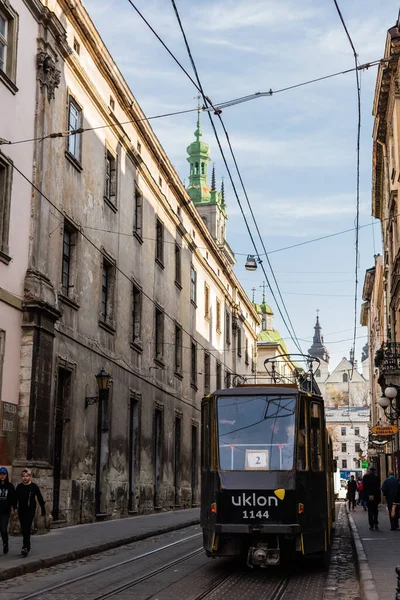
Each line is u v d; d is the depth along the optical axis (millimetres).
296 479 12508
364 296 60656
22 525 13367
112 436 24703
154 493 29984
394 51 26016
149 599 9812
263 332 88188
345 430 124562
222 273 47656
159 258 32656
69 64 22016
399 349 28219
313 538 12695
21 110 18953
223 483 12594
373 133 34188
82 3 22719
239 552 12539
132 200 28297
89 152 23609
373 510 21047
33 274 18844
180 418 35062
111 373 24922
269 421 13094
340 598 9969
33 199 19375
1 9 18250
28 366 18359
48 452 18938
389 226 31656
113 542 16469
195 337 39281
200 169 63250
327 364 142000
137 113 28484
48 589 10578
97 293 23922
